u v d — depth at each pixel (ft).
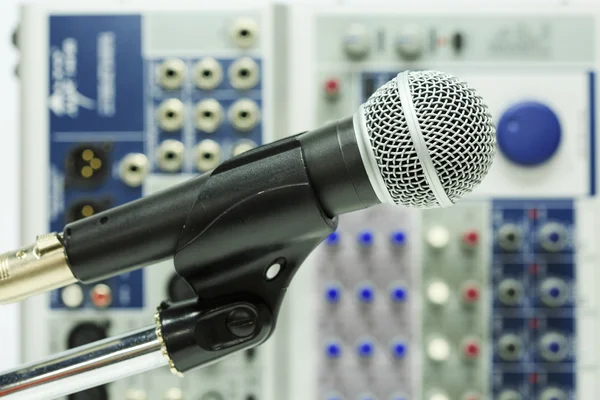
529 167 3.53
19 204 3.53
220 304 1.88
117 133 3.53
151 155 3.53
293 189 1.70
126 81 3.53
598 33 3.50
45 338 3.52
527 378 3.53
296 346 3.53
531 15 3.50
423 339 3.53
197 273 1.87
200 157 3.50
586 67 3.50
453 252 3.53
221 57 3.51
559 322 3.53
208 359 1.88
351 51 3.48
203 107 3.49
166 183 3.53
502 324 3.53
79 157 3.53
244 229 1.76
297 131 3.51
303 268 3.54
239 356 3.52
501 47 3.50
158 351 1.88
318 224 1.75
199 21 3.51
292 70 3.51
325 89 3.50
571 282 3.52
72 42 3.52
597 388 3.51
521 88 3.51
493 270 3.53
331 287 3.51
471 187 1.73
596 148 3.51
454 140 1.62
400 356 3.53
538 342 3.52
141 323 3.53
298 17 3.51
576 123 3.51
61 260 1.90
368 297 3.49
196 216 1.79
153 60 3.52
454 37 3.50
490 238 3.53
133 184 3.53
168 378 3.54
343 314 3.54
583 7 3.50
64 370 1.86
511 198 3.53
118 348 1.87
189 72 3.52
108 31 3.52
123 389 3.53
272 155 1.75
